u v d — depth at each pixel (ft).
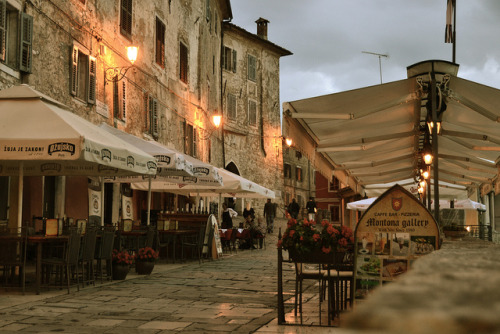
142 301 24.30
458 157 34.22
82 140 25.32
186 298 25.38
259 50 126.21
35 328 18.16
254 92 123.75
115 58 54.95
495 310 1.49
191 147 82.33
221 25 111.65
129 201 60.54
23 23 38.24
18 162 33.65
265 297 26.21
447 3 56.54
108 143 27.99
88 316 20.51
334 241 18.10
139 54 61.82
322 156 32.09
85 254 27.89
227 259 49.52
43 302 23.34
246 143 119.85
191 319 20.21
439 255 3.47
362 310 1.51
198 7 87.10
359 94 21.68
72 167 34.09
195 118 84.43
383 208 17.02
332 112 22.90
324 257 18.40
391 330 1.39
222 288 29.22
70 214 46.03
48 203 43.27
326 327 18.71
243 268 40.68
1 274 31.91
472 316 1.44
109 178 46.29
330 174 36.19
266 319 20.33
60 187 44.21
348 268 20.27
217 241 49.78
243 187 55.36
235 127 115.75
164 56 70.49
